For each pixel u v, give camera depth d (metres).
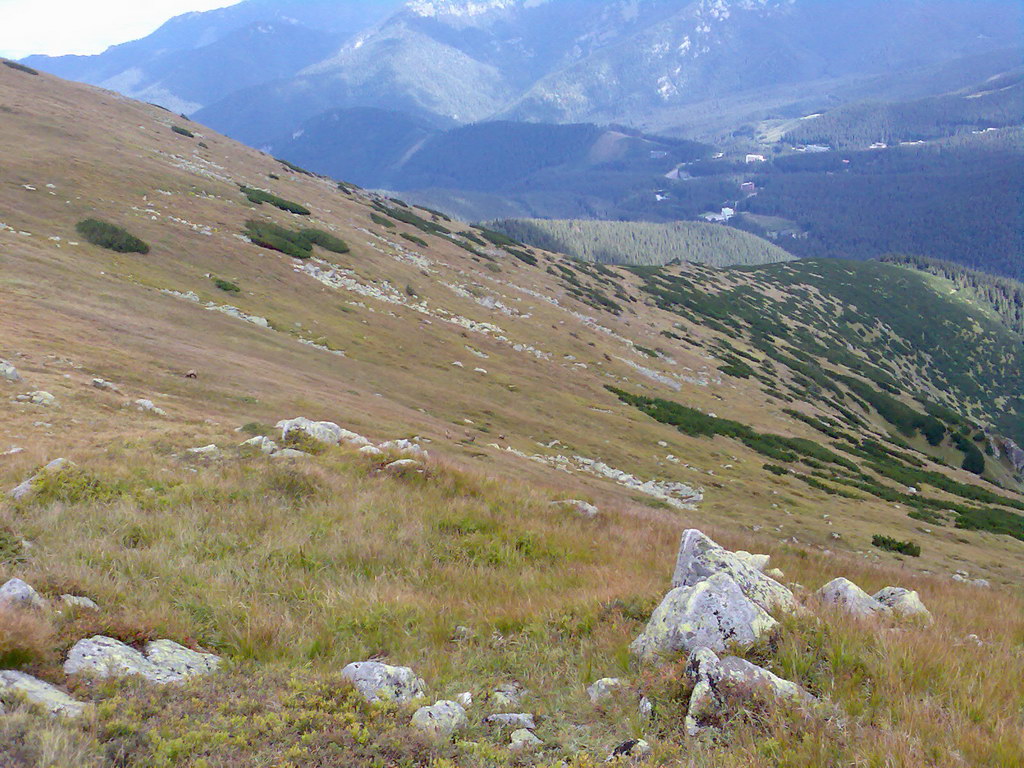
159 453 16.31
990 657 7.54
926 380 195.12
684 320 122.56
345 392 36.03
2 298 29.94
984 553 39.97
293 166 109.94
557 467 36.31
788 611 8.14
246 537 11.45
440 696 6.64
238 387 29.55
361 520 12.80
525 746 5.50
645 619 8.85
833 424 92.06
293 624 8.11
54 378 23.02
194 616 8.04
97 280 38.12
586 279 122.75
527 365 62.22
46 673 5.52
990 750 5.12
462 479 16.91
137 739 4.81
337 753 5.05
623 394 64.81
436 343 56.72
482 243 113.94
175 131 93.00
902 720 5.68
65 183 52.19
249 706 5.64
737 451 57.72
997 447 138.75
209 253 51.91
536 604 9.49
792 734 5.38
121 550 9.91
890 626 8.55
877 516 44.94
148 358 29.25
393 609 8.85
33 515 11.07
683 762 5.11
